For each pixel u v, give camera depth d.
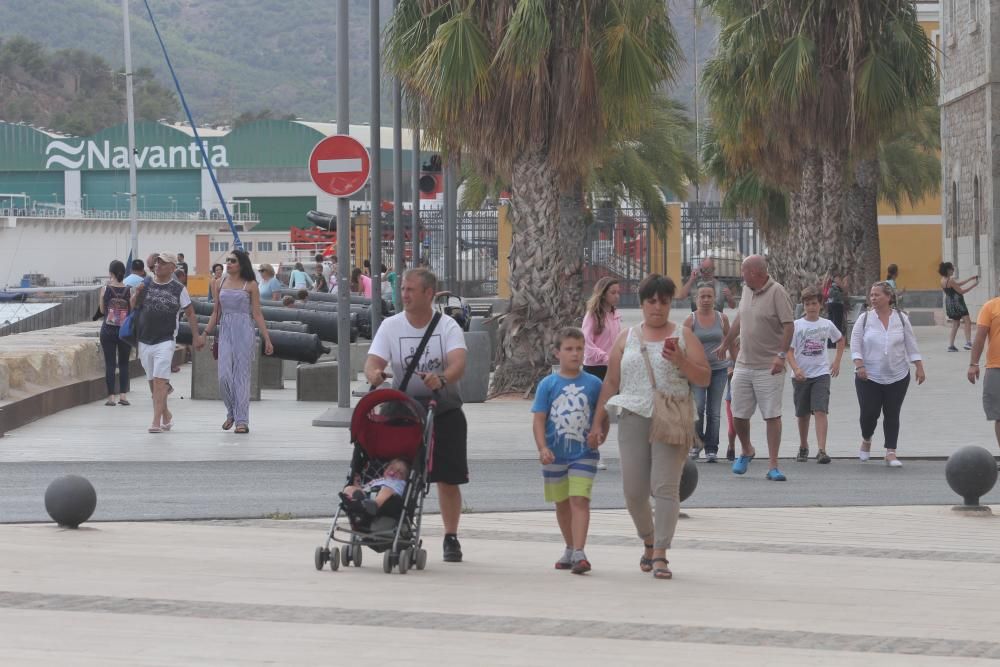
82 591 13.32
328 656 10.73
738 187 72.88
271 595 13.26
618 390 14.94
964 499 19.95
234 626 11.83
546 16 35.03
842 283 52.41
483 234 81.31
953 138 69.00
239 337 29.41
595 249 82.62
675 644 11.34
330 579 14.16
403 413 14.76
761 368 23.67
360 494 14.55
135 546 16.11
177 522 18.17
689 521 18.86
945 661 10.82
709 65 55.25
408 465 14.84
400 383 15.07
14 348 36.00
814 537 17.55
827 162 50.81
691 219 84.69
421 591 13.58
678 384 14.55
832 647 11.31
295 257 123.75
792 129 52.00
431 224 77.12
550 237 36.94
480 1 35.84
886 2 48.22
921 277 98.94
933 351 51.88
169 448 26.84
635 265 83.88
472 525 18.23
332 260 75.69
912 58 48.38
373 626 11.90
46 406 32.91
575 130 36.03
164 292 29.48
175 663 10.43
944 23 69.81
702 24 55.34
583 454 14.99
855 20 47.28
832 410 35.31
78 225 150.75
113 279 35.72
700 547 16.75
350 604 12.87
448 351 15.05
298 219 170.88
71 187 174.62
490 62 35.62
